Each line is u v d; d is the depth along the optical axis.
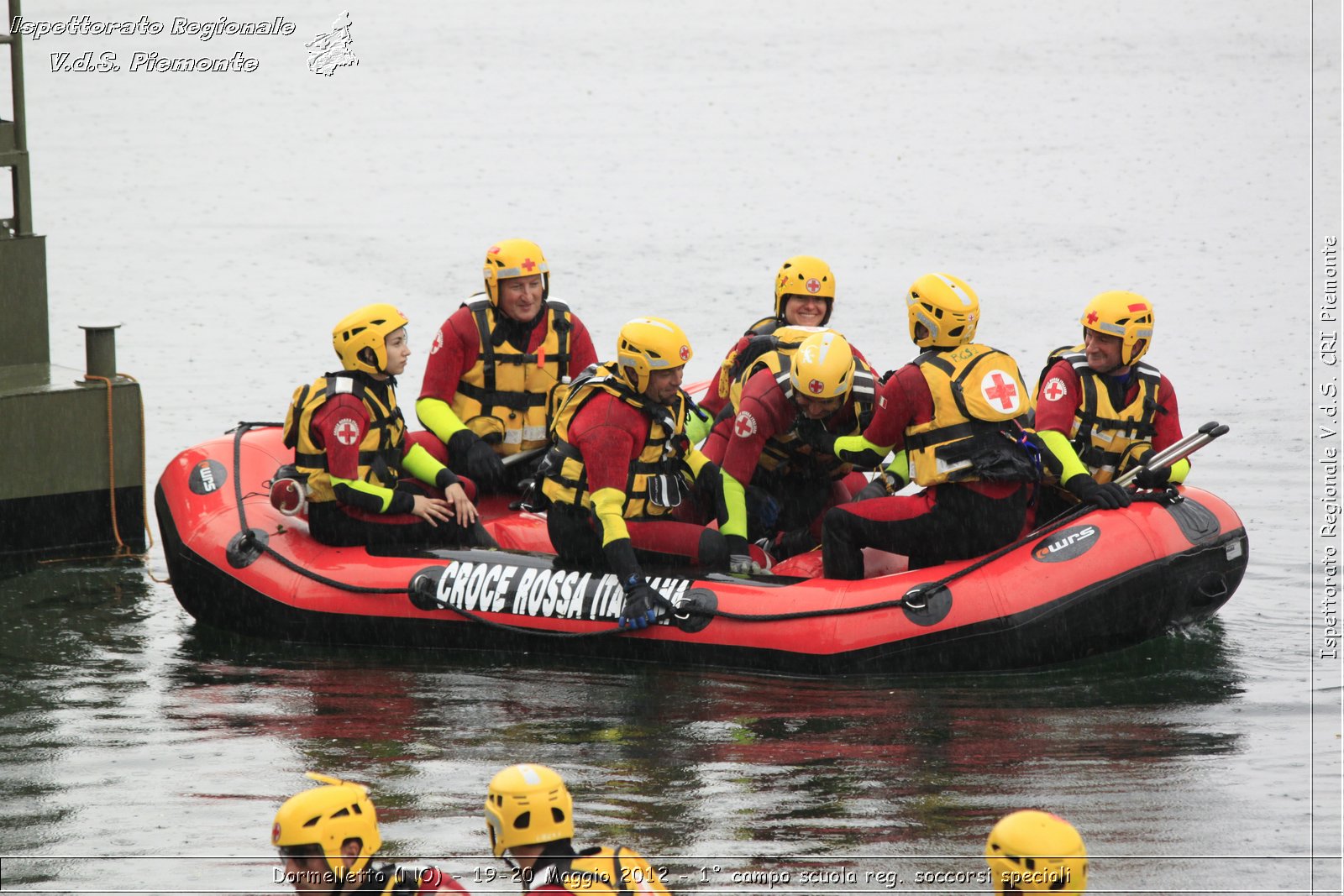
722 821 21.02
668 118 103.56
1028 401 27.38
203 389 49.25
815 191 80.31
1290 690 26.22
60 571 35.59
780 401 29.30
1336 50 115.06
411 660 29.39
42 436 36.53
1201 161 83.06
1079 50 122.31
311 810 16.20
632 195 80.88
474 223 75.25
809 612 27.67
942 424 27.08
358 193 82.94
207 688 27.70
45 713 26.22
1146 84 107.19
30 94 113.62
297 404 30.20
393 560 30.53
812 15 146.12
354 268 66.44
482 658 29.42
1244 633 29.16
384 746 24.39
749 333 33.19
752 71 120.69
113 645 30.44
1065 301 57.72
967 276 62.16
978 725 24.84
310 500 30.50
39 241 39.59
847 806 21.50
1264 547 34.06
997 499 27.38
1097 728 24.58
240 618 31.12
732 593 28.38
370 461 30.30
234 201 81.31
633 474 28.59
